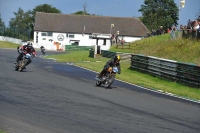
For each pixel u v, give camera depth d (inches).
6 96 585.6
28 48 1044.5
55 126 406.0
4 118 428.8
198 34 1610.5
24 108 496.4
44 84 785.6
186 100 735.1
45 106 522.9
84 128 405.7
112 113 508.1
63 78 948.0
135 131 409.7
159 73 1159.6
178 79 1054.4
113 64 809.5
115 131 402.6
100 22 4507.9
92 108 535.8
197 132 433.1
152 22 4525.1
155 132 413.1
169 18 4468.5
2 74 924.6
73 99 607.2
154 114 530.0
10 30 3705.7
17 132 370.9
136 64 1337.4
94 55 2001.7
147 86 925.8
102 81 820.0
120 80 1039.0
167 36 2389.3
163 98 733.9
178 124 471.5
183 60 1443.2
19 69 1045.2
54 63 1501.0
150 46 1972.2
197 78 971.9
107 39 2714.1
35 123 413.7
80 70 1234.6
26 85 744.3
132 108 564.7
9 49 2723.9
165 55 1594.5
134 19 4530.0
